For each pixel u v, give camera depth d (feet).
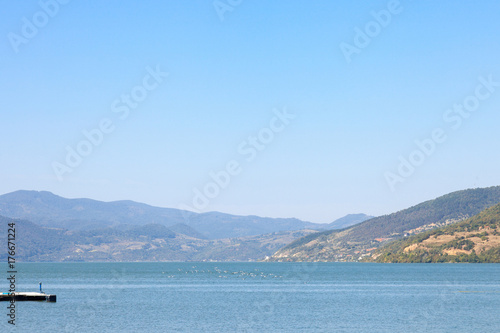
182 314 330.34
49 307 356.18
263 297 455.22
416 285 622.13
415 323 295.89
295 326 284.41
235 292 515.91
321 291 529.45
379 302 410.72
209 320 304.71
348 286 609.01
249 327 280.72
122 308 360.48
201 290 543.80
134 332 264.72
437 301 418.10
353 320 306.35
